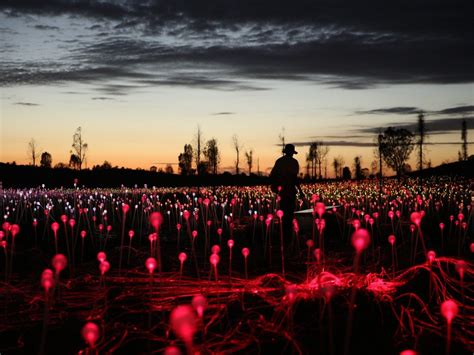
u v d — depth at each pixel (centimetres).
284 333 418
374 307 494
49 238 941
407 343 405
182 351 383
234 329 436
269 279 612
